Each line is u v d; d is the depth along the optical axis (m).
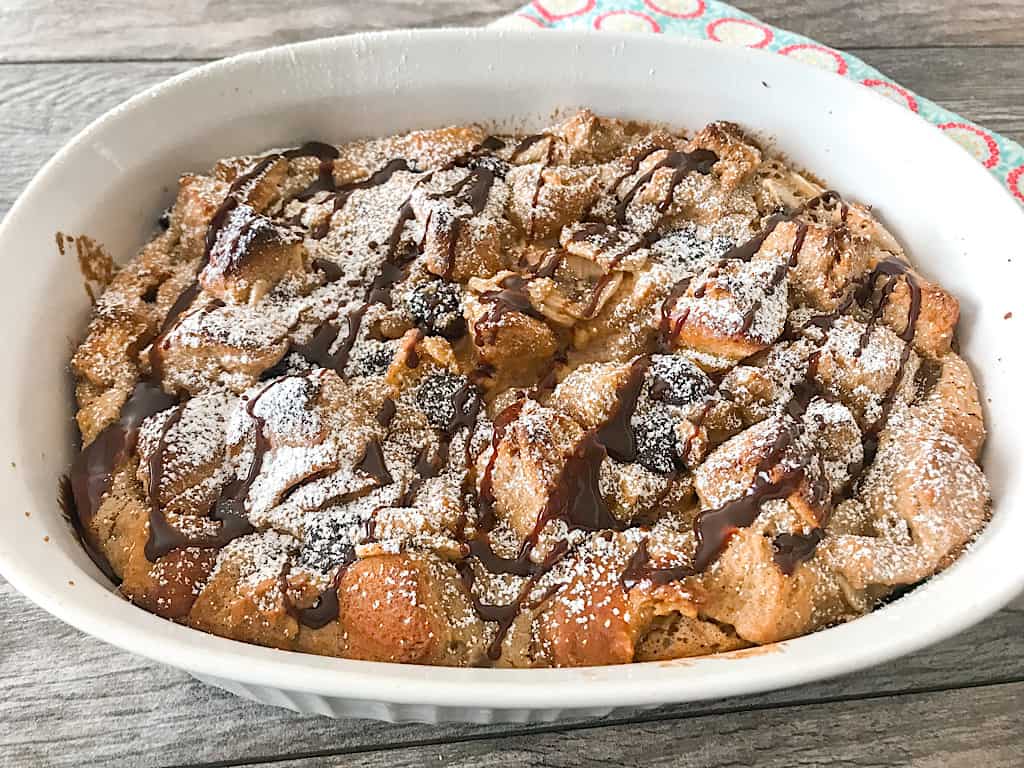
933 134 0.32
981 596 0.23
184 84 0.32
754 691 0.21
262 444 0.27
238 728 0.26
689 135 0.36
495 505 0.26
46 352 0.28
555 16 0.41
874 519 0.27
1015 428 0.28
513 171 0.33
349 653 0.24
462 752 0.26
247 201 0.32
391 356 0.29
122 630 0.21
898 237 0.33
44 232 0.28
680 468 0.27
